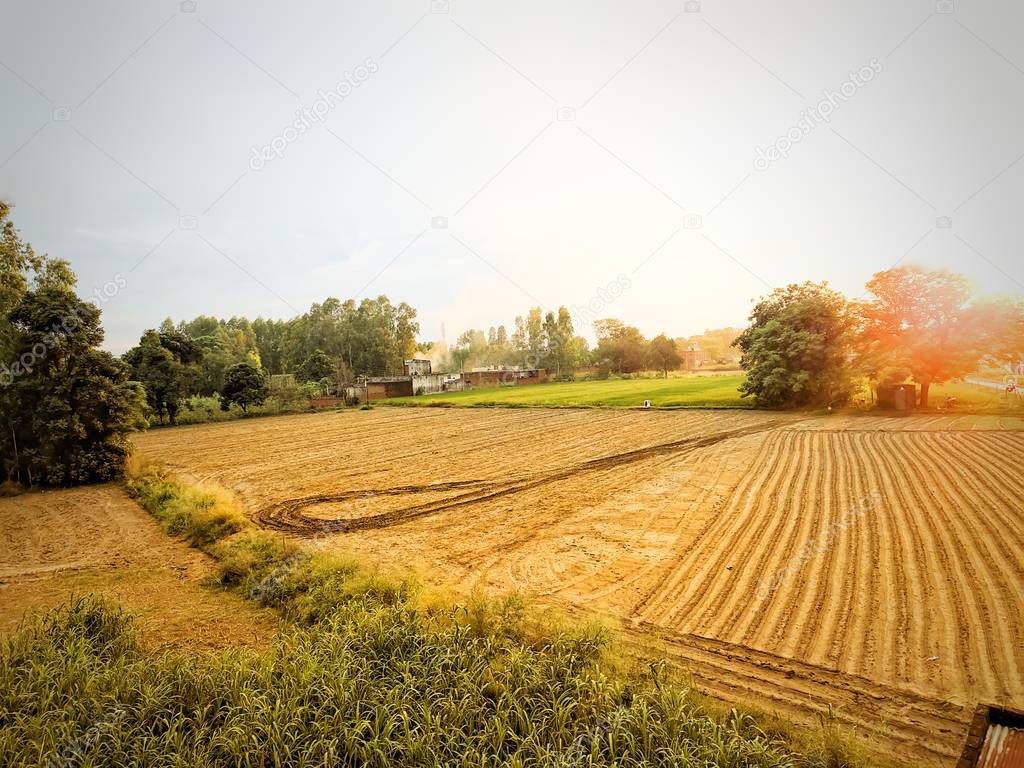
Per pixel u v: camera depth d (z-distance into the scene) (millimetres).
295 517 18312
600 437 32375
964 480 18062
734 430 32469
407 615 9656
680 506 17172
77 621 9586
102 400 25688
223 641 10055
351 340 99688
